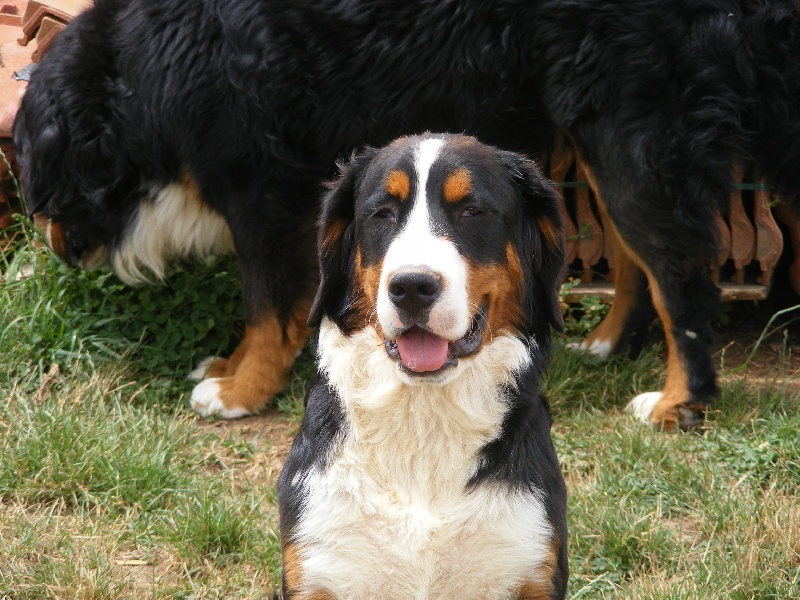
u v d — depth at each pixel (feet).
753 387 21.84
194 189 21.49
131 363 22.27
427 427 12.67
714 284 20.13
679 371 20.24
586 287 24.48
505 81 20.26
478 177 12.62
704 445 19.27
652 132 19.33
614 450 19.16
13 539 15.97
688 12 19.04
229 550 16.63
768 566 15.57
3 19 28.71
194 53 20.35
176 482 18.22
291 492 13.10
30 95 21.75
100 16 21.50
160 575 15.92
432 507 12.69
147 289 23.35
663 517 17.60
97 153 21.20
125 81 21.01
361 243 13.01
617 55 19.21
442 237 12.15
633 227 20.03
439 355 12.03
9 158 25.35
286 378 22.02
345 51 20.30
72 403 19.94
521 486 12.73
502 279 12.87
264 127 20.51
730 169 19.72
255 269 21.22
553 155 22.20
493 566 12.60
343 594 12.80
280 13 20.17
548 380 21.54
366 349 12.94
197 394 21.61
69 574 15.12
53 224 22.22
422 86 20.40
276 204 20.98
